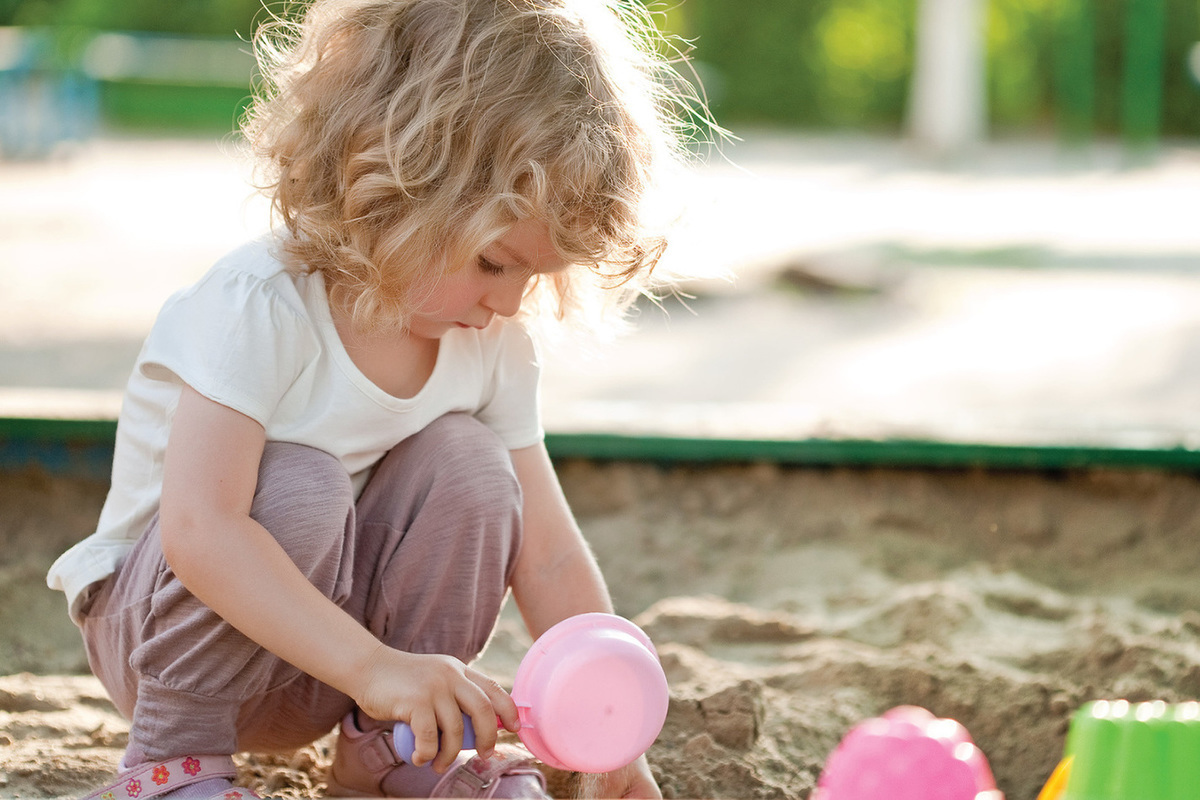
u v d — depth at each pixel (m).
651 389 3.66
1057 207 8.16
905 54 14.00
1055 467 2.38
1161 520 2.30
